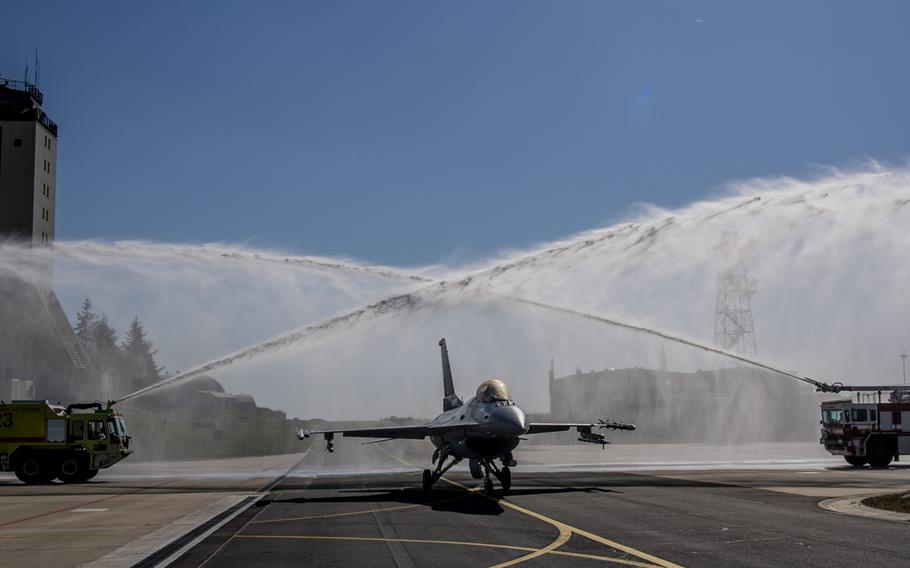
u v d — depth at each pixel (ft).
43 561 52.39
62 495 106.93
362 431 105.70
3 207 279.28
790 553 51.85
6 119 283.79
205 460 234.38
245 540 60.85
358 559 51.42
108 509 86.58
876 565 47.39
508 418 94.48
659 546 55.16
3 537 64.39
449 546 56.29
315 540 60.39
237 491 110.93
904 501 82.53
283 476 146.92
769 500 88.58
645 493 98.48
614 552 52.80
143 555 54.29
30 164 281.54
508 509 80.94
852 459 164.25
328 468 175.22
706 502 86.63
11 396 238.27
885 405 156.25
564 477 129.08
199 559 52.31
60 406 142.00
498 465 161.89
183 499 98.22
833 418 163.22
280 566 49.26
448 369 145.28
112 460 137.80
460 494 100.48
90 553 55.52
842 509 78.74
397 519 73.51
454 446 99.96
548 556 51.47
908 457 202.59
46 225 292.40
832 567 46.80
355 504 88.94
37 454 134.10
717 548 54.13
